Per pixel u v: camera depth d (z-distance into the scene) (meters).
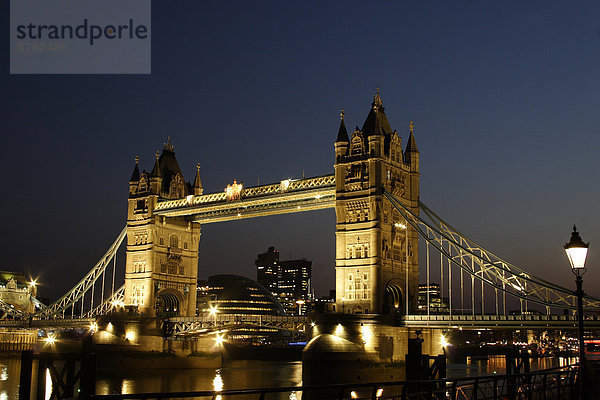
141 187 162.75
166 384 122.50
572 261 31.30
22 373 25.77
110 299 174.00
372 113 127.00
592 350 96.19
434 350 120.62
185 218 164.50
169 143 172.62
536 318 101.75
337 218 123.56
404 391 25.50
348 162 124.38
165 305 165.75
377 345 109.19
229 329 151.50
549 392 41.69
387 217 121.44
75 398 19.16
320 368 107.88
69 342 173.00
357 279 119.00
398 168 126.69
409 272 125.75
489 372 150.12
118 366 147.88
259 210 145.50
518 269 108.19
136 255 159.50
